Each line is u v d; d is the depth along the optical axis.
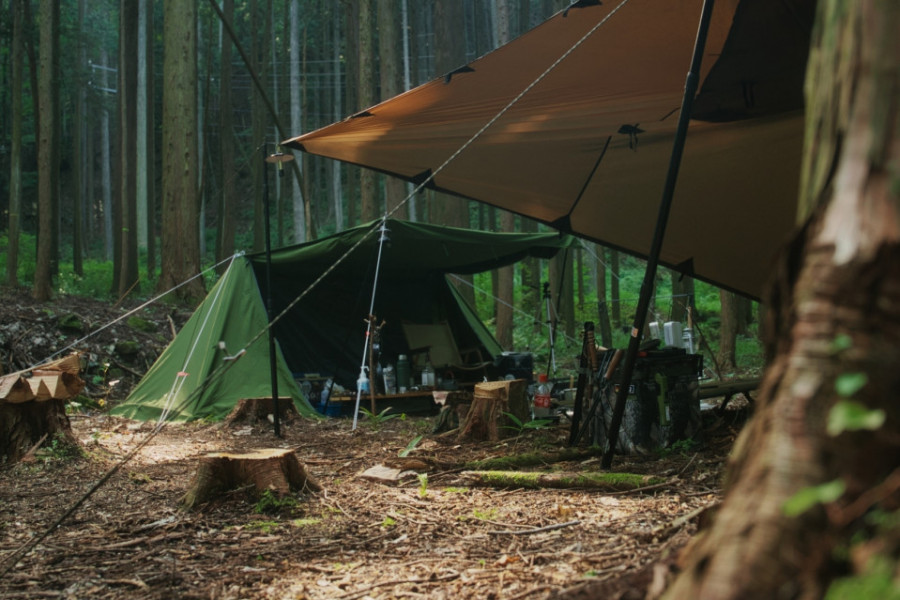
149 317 12.35
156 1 31.81
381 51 14.14
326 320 10.58
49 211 12.20
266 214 7.47
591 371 5.86
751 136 5.81
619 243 7.32
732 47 4.58
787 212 6.50
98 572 3.07
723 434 5.95
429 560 3.04
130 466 5.52
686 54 4.91
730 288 7.60
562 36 4.71
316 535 3.57
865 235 1.45
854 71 1.56
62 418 5.65
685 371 5.59
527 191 6.84
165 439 7.09
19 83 13.07
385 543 3.37
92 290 15.83
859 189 1.49
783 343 1.53
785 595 1.26
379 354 9.76
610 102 5.55
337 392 9.38
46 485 4.82
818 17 1.73
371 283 10.98
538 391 7.52
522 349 16.97
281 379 8.84
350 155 6.42
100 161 34.88
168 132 13.55
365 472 5.06
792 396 1.42
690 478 4.43
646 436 5.45
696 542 1.73
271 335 7.39
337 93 29.30
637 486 4.18
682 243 7.10
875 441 1.34
